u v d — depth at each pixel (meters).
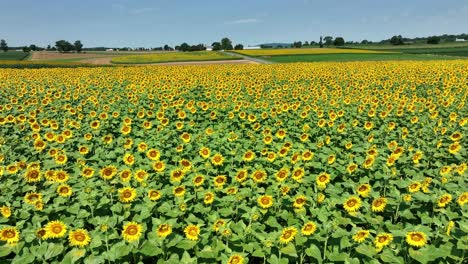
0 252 5.27
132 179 8.28
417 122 13.92
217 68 45.09
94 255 5.29
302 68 42.28
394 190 7.16
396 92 21.83
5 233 5.31
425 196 6.68
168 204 6.57
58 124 14.13
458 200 6.36
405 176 8.95
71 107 17.64
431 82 27.44
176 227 6.03
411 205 6.78
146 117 15.70
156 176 8.32
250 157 9.06
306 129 12.43
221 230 5.58
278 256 5.50
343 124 12.34
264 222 6.34
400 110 14.80
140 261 5.37
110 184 8.12
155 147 10.86
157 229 5.27
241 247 5.64
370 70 36.66
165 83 27.45
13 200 7.42
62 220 6.20
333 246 5.54
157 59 93.94
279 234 5.53
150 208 6.49
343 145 11.30
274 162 9.22
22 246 5.40
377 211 6.62
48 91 22.41
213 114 15.19
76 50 182.12
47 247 5.30
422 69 36.44
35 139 11.33
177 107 17.61
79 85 26.27
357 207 6.04
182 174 7.63
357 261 5.09
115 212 6.54
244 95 21.80
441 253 5.11
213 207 7.07
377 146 11.45
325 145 11.44
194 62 82.06
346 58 75.69
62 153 9.91
